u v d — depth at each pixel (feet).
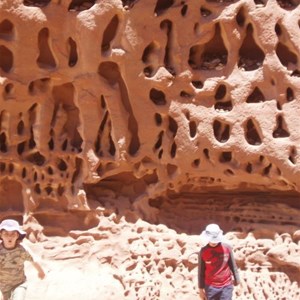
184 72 29.43
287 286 29.35
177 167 30.17
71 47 29.25
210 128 29.48
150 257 29.53
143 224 30.40
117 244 29.86
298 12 29.32
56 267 29.43
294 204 31.19
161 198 31.71
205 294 24.00
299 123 29.25
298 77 29.40
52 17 28.53
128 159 29.99
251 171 29.68
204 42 29.58
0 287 23.02
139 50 29.01
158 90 29.60
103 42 29.22
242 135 29.32
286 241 29.91
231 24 29.19
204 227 31.22
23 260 22.50
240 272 29.53
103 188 31.22
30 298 27.99
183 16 29.37
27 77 28.78
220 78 29.50
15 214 30.35
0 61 28.81
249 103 29.43
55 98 29.84
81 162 30.25
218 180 30.30
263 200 31.30
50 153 29.91
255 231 30.30
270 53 29.19
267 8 29.07
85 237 30.07
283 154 29.19
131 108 29.76
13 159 29.63
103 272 29.30
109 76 29.55
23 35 28.30
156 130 29.84
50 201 30.53
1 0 27.76
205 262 23.85
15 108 29.04
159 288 28.81
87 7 29.30
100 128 29.91
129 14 28.81
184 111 29.58
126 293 28.60
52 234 30.45
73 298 28.12
